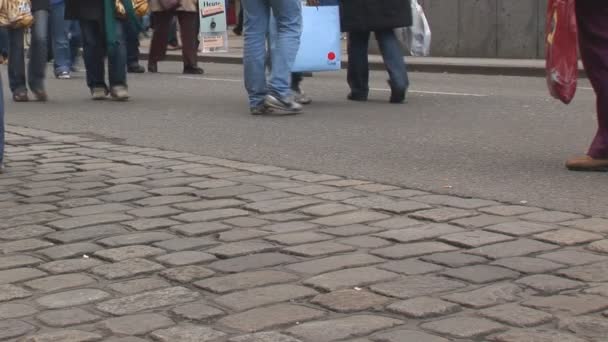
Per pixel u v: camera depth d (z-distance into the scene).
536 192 5.90
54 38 15.60
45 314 3.91
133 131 9.05
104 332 3.71
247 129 8.99
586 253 4.55
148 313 3.90
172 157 7.50
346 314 3.82
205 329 3.70
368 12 11.02
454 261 4.47
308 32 10.91
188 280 4.30
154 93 12.90
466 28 19.70
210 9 20.89
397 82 11.21
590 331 3.58
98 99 12.07
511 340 3.50
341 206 5.63
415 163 7.05
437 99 11.78
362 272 4.33
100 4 11.67
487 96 12.14
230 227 5.21
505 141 8.08
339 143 8.07
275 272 4.38
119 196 6.09
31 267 4.57
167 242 4.94
